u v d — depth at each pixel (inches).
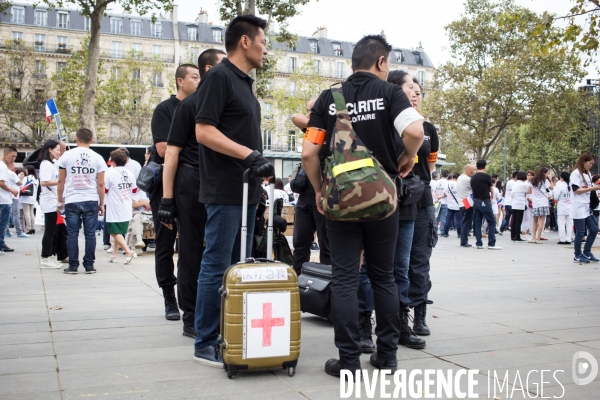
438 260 446.3
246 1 668.7
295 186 232.7
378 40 149.9
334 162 136.4
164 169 178.7
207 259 156.8
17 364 154.3
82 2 965.8
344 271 144.6
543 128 1569.9
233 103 153.9
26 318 212.1
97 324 203.0
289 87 3026.6
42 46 2738.7
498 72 1487.5
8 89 2047.2
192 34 3011.8
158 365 154.5
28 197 690.8
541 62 1472.7
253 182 158.7
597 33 383.6
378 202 132.0
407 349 175.3
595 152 1541.6
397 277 181.9
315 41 3196.4
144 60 2480.3
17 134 2372.0
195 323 159.3
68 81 1756.9
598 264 422.6
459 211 702.5
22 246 516.1
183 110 177.9
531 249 558.3
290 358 144.6
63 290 275.9
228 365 142.0
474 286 307.0
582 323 212.7
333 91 145.7
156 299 253.1
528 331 199.2
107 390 133.9
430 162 197.3
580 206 434.0
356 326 143.4
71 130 1798.7
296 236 241.4
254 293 142.1
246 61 159.5
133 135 2498.8
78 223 338.0
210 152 154.0
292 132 2309.3
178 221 181.0
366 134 142.5
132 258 414.3
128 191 385.7
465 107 1588.3
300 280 214.1
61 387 135.8
